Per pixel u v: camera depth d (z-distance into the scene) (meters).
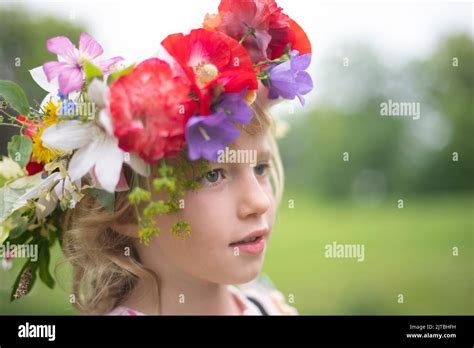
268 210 0.87
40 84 0.80
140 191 0.67
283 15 0.83
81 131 0.71
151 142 0.66
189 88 0.69
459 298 3.35
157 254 0.88
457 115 6.20
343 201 6.49
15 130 1.01
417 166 6.49
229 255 0.79
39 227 0.94
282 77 0.79
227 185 0.80
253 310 1.10
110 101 0.65
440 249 4.33
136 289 0.93
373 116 6.71
